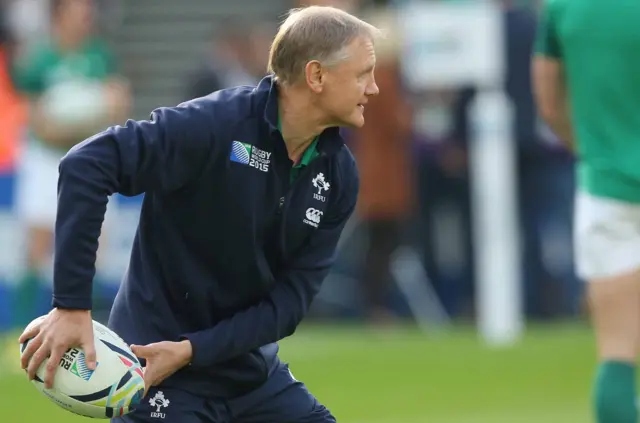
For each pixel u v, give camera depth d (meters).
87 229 15.48
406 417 29.64
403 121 44.72
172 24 63.31
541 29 22.25
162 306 16.91
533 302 47.22
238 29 47.12
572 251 46.69
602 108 21.23
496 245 42.81
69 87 40.78
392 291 48.00
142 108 61.28
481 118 42.84
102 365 15.77
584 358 37.59
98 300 44.47
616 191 21.02
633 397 20.77
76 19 41.47
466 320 48.19
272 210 16.67
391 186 44.84
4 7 52.97
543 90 22.38
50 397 15.91
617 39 20.98
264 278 17.08
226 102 16.42
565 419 29.28
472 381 34.41
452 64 42.72
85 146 15.62
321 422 17.89
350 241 48.44
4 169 44.91
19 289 42.66
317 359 38.03
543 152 45.44
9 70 45.25
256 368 17.41
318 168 17.00
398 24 44.66
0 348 39.66
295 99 16.52
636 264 21.00
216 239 16.62
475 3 43.12
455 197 47.69
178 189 16.36
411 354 38.81
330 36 16.33
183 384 17.02
